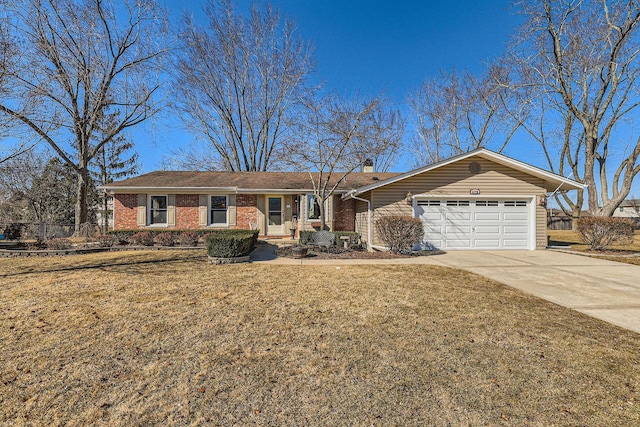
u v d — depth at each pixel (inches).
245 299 204.2
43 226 553.6
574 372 115.9
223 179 655.8
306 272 294.0
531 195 471.2
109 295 211.0
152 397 100.1
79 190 632.4
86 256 388.8
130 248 450.3
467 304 196.4
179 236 496.7
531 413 93.0
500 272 298.0
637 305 197.2
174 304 192.4
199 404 96.7
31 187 848.3
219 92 962.7
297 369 117.4
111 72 599.8
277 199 623.5
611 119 682.2
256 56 966.4
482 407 95.7
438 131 1049.5
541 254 424.5
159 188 573.3
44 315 171.2
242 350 132.6
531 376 113.1
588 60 640.4
